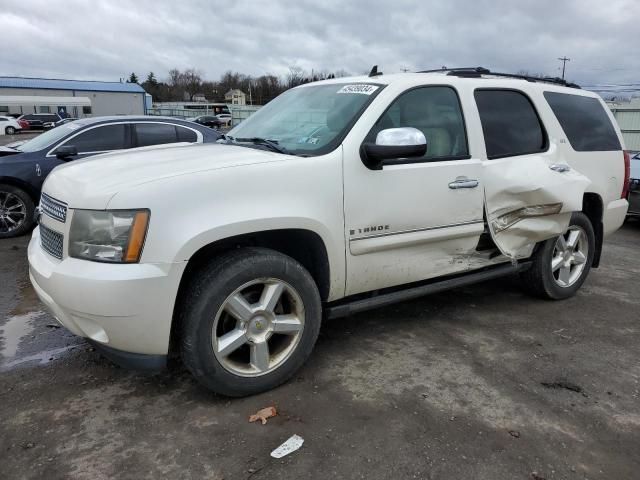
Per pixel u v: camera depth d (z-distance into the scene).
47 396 3.03
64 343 3.75
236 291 2.84
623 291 5.17
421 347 3.73
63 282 2.63
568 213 4.16
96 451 2.54
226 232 2.72
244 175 2.83
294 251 3.32
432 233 3.57
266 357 3.02
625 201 5.16
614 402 3.06
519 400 3.05
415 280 3.66
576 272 4.85
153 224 2.58
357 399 3.02
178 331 2.91
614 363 3.57
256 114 4.37
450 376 3.31
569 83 5.04
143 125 7.58
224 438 2.64
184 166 2.86
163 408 2.91
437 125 3.67
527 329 4.11
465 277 3.99
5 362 3.45
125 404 2.95
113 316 2.57
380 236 3.34
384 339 3.86
